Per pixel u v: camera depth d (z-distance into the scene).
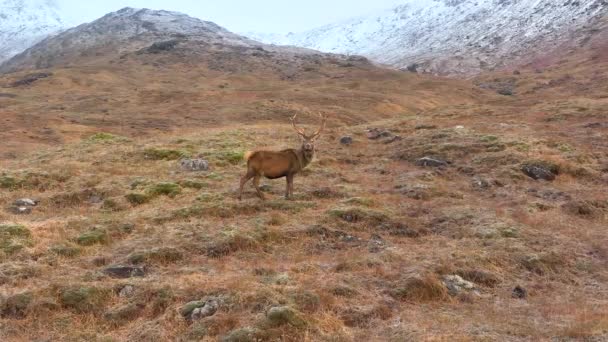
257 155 16.19
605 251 13.81
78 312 9.61
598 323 8.86
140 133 58.44
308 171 21.52
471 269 11.74
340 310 9.42
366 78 139.88
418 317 9.37
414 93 111.94
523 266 12.45
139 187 18.38
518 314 9.77
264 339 8.27
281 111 75.75
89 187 18.81
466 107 44.97
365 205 16.52
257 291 9.57
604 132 29.16
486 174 21.73
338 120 72.00
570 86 112.56
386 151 27.19
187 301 9.73
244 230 13.56
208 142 27.89
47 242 13.10
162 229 14.05
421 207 16.83
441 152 25.17
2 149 44.34
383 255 12.38
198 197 16.86
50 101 98.88
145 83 136.12
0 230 13.41
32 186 19.45
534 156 23.20
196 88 118.81
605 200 18.12
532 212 16.81
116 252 12.62
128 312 9.52
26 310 9.52
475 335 8.41
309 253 12.81
